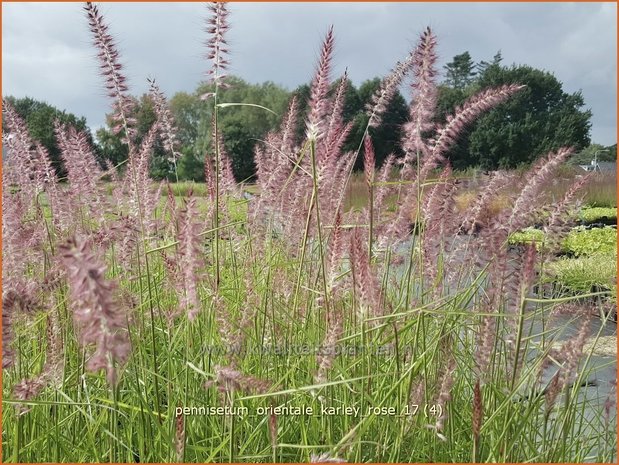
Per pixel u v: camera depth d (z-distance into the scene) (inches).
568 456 130.0
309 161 155.8
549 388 120.3
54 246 162.4
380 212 175.2
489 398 131.0
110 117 151.5
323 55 122.0
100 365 71.3
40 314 131.2
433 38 134.0
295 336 142.3
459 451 129.9
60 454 122.0
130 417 130.4
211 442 120.6
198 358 135.4
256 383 97.0
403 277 167.5
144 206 175.5
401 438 114.3
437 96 140.8
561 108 1141.7
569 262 319.0
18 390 107.7
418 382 128.1
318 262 163.9
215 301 135.0
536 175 137.3
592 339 215.9
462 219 169.5
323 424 119.8
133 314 131.3
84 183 172.1
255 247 209.9
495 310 132.9
